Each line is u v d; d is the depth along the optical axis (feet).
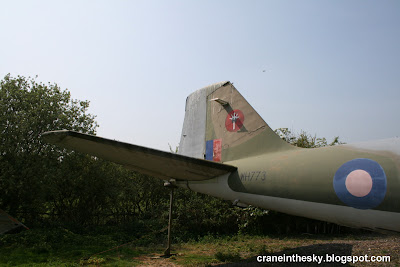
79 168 37.35
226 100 22.35
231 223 37.42
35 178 31.45
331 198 13.41
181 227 35.76
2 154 30.58
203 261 20.88
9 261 20.77
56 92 35.94
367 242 26.40
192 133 24.75
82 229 34.94
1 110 30.96
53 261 20.86
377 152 12.89
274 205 16.07
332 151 14.47
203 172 18.70
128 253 23.94
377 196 12.00
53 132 15.19
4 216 30.01
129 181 42.47
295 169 15.20
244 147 20.12
